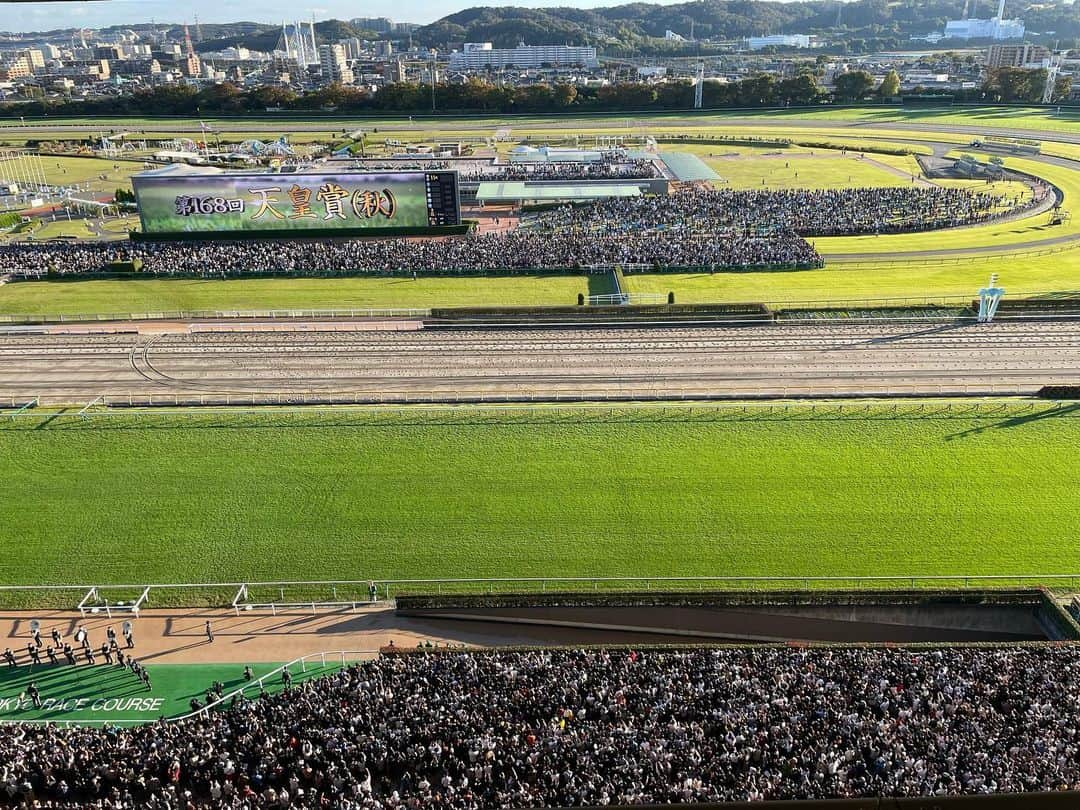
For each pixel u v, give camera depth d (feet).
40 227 431.43
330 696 115.03
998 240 361.51
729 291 295.89
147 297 301.63
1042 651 124.47
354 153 611.88
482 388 224.74
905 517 169.68
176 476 186.70
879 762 98.02
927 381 222.48
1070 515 168.45
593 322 268.82
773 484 181.16
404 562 160.25
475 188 479.00
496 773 100.22
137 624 144.25
